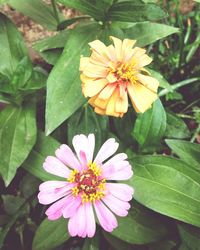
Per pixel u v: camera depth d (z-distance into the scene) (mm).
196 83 223
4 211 200
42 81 174
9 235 195
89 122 183
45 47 188
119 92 148
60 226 164
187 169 160
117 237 167
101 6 168
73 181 146
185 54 230
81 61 151
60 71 166
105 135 183
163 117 178
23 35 234
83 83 149
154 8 164
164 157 162
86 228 140
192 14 242
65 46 171
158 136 180
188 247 163
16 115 173
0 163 159
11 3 198
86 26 177
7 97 174
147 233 162
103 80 148
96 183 146
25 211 190
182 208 154
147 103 151
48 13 203
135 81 152
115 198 144
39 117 201
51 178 166
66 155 148
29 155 169
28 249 193
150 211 166
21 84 170
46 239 163
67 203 142
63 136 192
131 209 165
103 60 151
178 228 167
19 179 207
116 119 191
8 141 165
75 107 164
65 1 168
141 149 183
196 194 157
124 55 156
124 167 146
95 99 149
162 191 157
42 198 142
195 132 204
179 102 223
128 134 189
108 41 176
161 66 230
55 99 163
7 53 180
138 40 178
